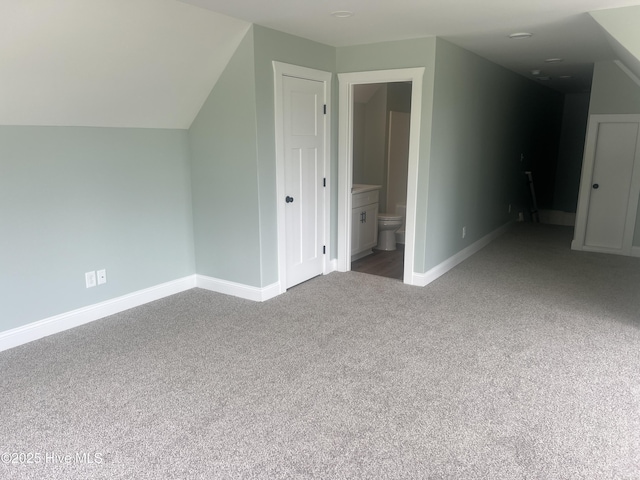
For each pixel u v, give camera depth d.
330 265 4.89
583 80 6.96
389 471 2.01
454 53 4.34
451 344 3.22
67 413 2.41
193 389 2.64
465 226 5.35
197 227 4.32
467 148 5.02
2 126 2.95
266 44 3.65
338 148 4.67
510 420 2.36
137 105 3.54
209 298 4.14
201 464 2.05
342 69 4.46
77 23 2.66
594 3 3.02
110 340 3.28
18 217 3.10
